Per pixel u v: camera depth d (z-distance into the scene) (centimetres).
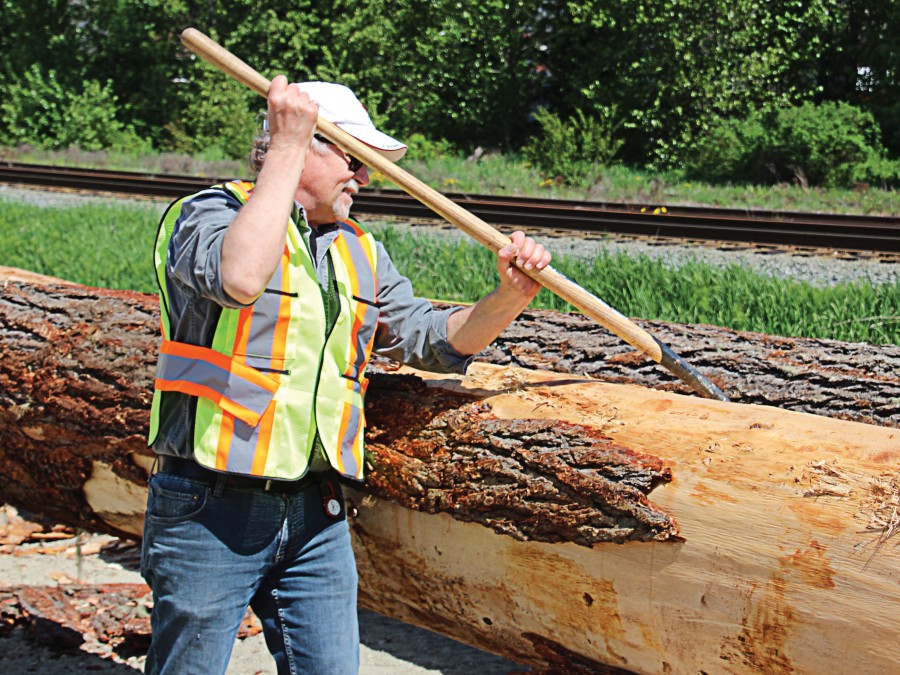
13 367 437
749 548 250
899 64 2430
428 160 2405
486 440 303
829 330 679
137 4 3216
